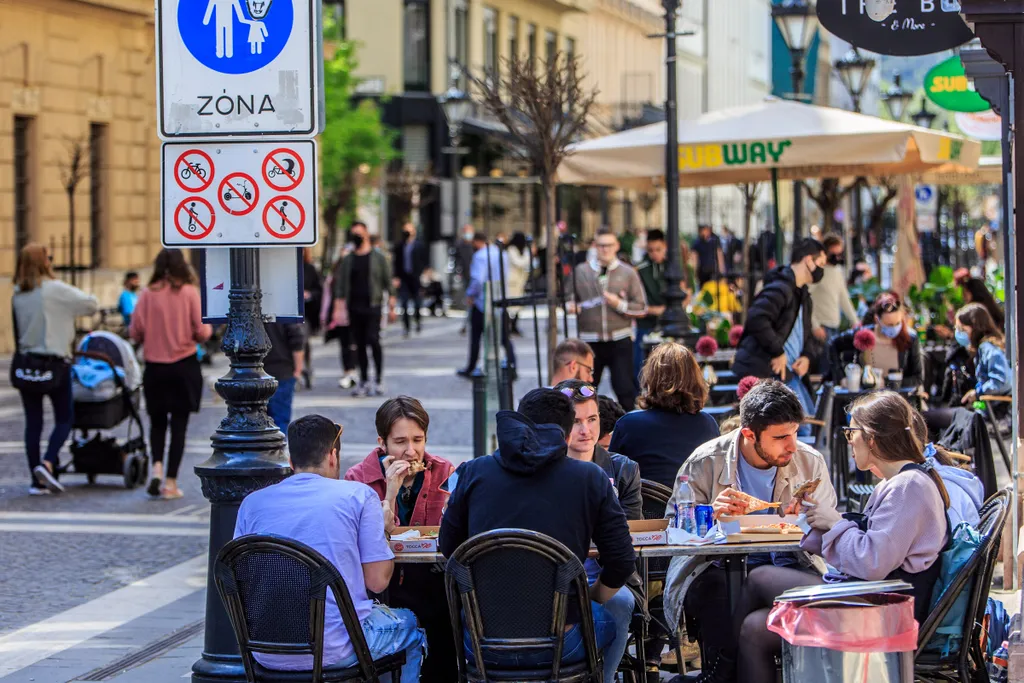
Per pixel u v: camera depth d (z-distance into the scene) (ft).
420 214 276.82
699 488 37.55
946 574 32.42
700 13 384.06
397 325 206.49
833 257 86.33
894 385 66.39
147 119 164.86
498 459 32.68
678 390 42.50
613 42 344.69
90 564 56.85
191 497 71.51
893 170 98.12
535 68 74.95
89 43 152.05
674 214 79.77
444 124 277.44
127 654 43.98
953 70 87.76
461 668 31.78
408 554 34.37
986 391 61.41
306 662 31.63
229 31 36.96
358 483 33.47
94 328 130.52
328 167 216.54
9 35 137.90
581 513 32.12
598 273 85.66
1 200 139.54
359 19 277.03
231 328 36.88
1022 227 35.29
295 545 30.89
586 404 37.58
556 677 30.96
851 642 29.99
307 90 36.91
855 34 46.44
